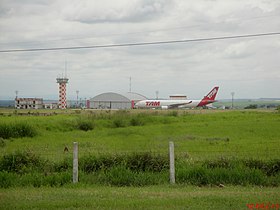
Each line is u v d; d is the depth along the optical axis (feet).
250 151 96.89
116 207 43.78
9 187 58.75
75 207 44.04
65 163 73.05
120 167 65.82
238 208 43.24
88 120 203.00
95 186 59.72
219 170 63.41
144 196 49.96
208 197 48.78
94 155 74.59
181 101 578.25
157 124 221.87
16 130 158.10
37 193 52.65
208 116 269.03
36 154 77.25
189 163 70.85
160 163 69.72
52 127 183.21
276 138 142.20
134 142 131.23
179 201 46.44
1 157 73.92
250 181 61.57
